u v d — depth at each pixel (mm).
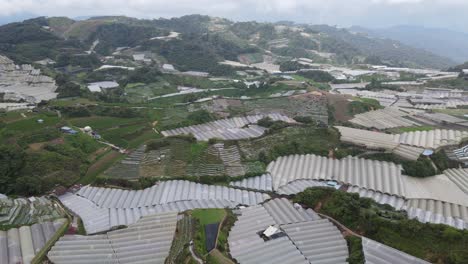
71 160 87750
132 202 74312
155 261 56188
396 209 70938
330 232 62625
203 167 88812
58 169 84000
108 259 56500
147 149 97438
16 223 65750
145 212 70438
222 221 66000
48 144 92312
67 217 68875
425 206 72625
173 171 86812
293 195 76938
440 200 74312
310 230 63000
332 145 98875
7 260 56312
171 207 72125
